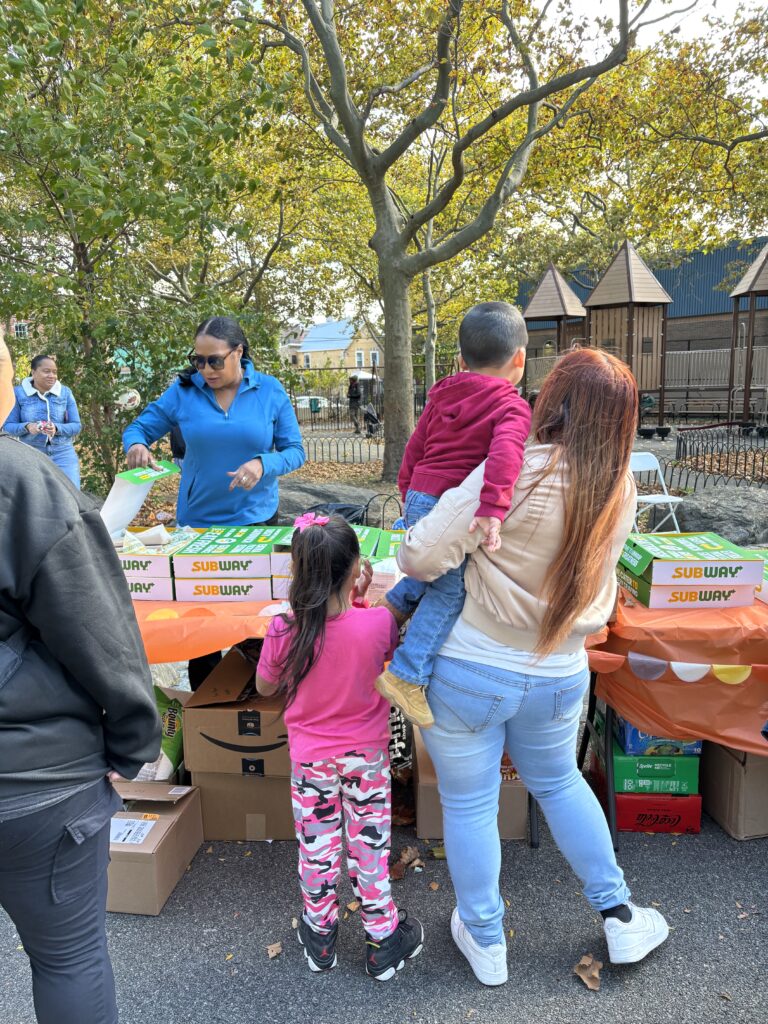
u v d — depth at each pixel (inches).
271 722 102.3
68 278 299.9
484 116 565.0
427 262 438.3
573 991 80.7
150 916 93.7
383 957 82.2
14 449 49.8
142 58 320.8
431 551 69.0
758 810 105.0
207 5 299.7
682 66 480.1
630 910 84.1
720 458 477.1
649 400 732.0
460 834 78.1
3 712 48.6
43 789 50.9
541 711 74.2
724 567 100.9
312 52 452.8
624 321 677.9
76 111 282.0
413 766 114.7
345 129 408.8
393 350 463.2
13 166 294.0
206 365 113.4
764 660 97.1
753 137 472.1
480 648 72.3
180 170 279.0
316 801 82.1
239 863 103.9
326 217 753.0
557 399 68.8
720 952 85.3
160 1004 80.2
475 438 74.5
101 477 337.1
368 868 82.0
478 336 75.9
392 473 476.7
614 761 107.7
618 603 102.7
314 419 1103.0
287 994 81.4
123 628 54.2
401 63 440.1
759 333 1040.8
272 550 100.8
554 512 67.0
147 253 542.0
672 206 569.9
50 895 53.5
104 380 315.6
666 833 108.4
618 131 502.3
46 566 48.1
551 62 454.6
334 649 79.1
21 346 327.3
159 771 108.9
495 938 81.0
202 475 123.8
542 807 82.7
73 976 55.8
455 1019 77.5
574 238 1030.4
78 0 246.2
